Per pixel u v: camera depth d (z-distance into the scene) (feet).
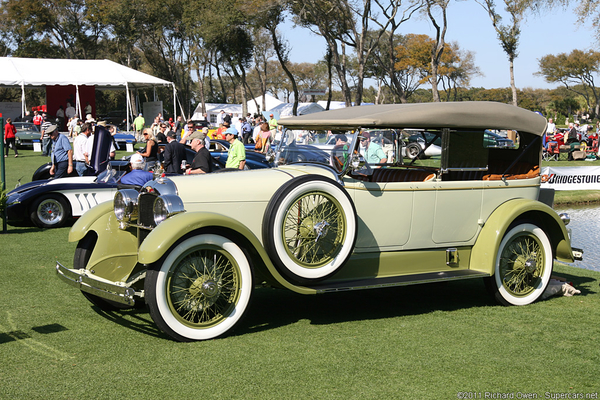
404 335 13.73
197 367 11.43
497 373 11.41
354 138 14.70
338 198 14.06
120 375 10.99
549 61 234.99
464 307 16.51
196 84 317.01
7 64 101.91
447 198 15.89
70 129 89.30
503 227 16.07
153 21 163.12
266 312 15.70
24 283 18.19
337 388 10.53
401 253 15.66
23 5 183.52
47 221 28.32
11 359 11.82
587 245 30.12
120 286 12.44
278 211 13.48
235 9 128.06
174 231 12.26
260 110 186.19
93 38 197.88
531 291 16.94
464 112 15.66
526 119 16.88
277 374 11.13
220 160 40.19
